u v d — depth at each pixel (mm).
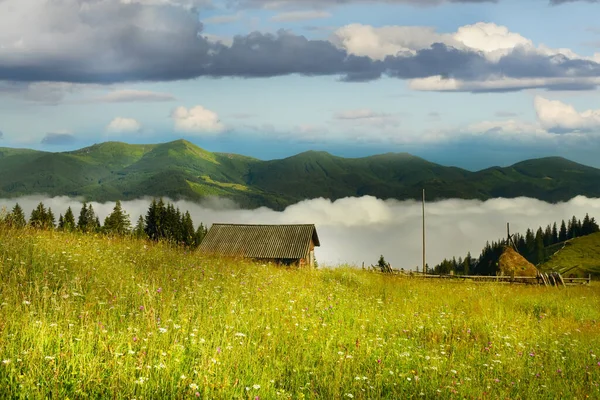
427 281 29984
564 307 21109
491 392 9570
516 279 35312
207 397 7730
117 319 10664
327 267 26297
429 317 15398
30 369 7434
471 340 13750
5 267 12719
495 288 25891
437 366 10500
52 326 9148
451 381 9711
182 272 15703
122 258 16719
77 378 7590
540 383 10492
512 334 14195
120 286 12406
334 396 8625
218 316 11625
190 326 10609
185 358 9094
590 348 13539
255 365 9281
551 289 29531
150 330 9875
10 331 8898
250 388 8359
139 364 8211
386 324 14047
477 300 20219
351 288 20422
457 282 31750
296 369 9625
